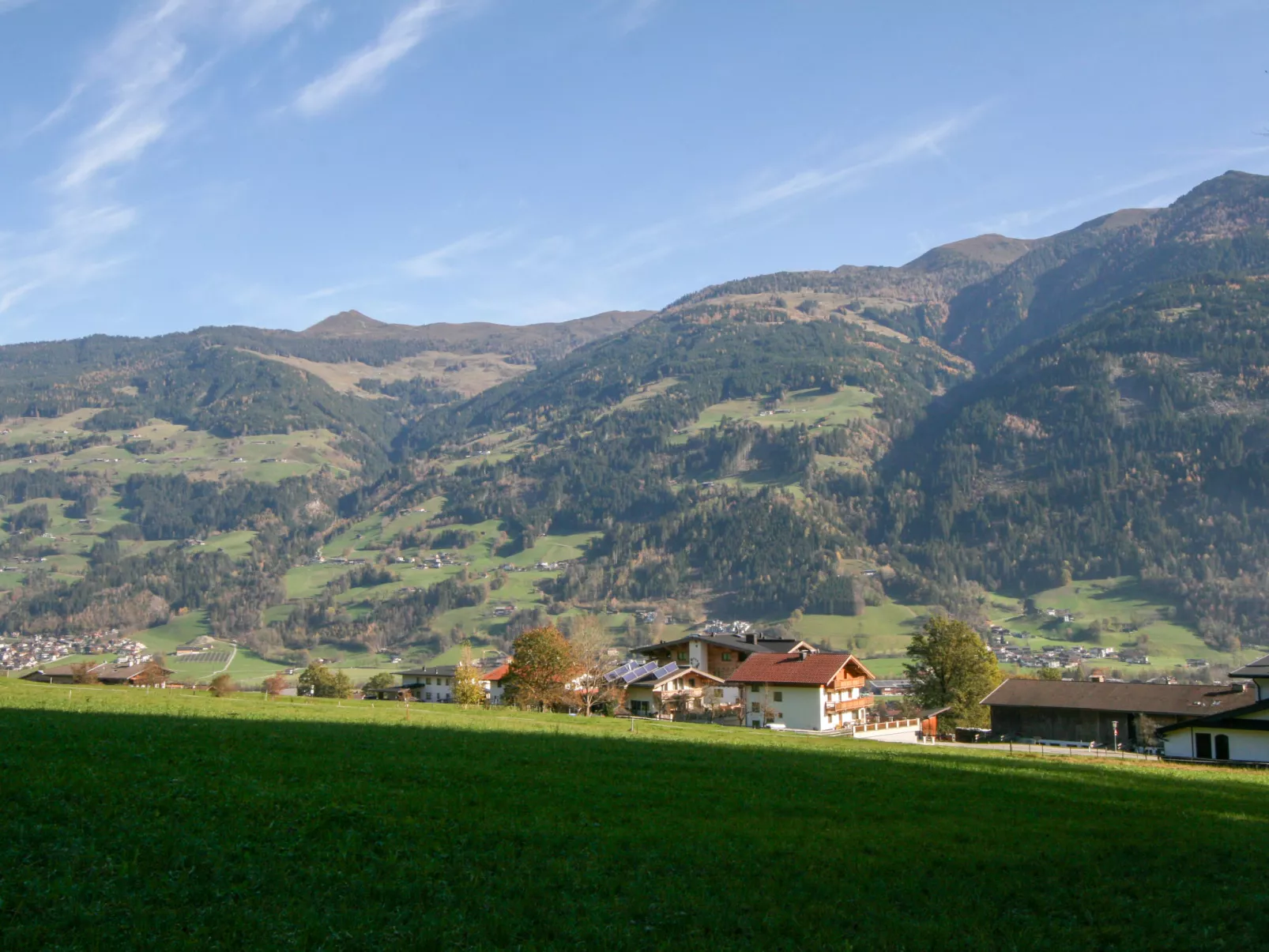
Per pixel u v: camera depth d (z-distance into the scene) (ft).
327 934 54.65
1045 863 82.69
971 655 363.97
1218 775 172.14
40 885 57.06
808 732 301.22
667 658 405.80
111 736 118.21
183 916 55.42
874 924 64.64
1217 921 69.62
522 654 330.75
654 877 71.31
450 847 74.38
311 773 101.35
